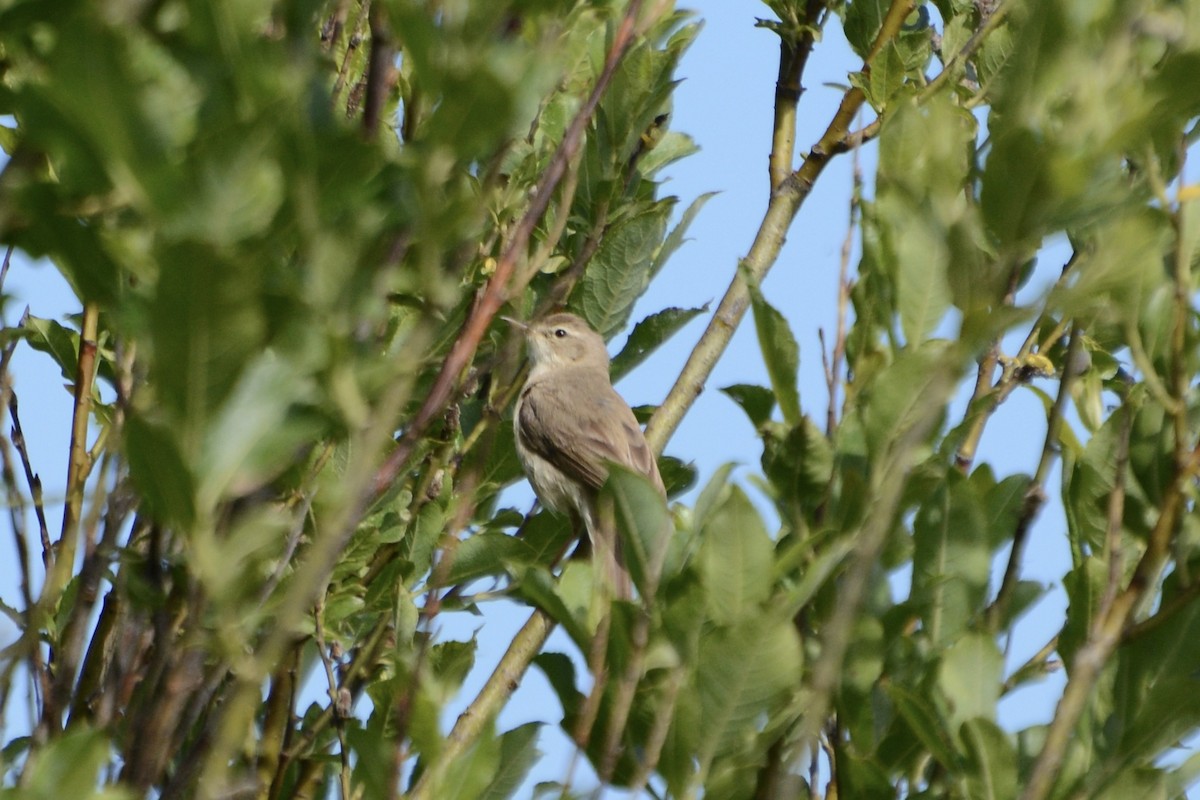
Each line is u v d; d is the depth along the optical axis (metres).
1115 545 5.18
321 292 3.76
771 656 4.73
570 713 5.35
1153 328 5.40
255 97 3.55
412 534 8.60
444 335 7.98
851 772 5.57
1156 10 4.27
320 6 4.21
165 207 3.39
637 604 4.93
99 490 6.05
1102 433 6.04
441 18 4.28
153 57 3.59
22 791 3.87
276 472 4.18
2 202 4.09
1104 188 4.18
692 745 4.80
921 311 5.09
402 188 3.99
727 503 4.88
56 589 6.09
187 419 3.60
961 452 7.37
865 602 5.74
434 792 4.79
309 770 7.97
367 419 4.41
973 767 5.24
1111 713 5.48
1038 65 4.10
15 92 3.95
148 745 4.69
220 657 4.72
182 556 5.16
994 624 5.95
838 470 5.45
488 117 3.79
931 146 5.00
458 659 5.72
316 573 3.89
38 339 8.35
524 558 8.77
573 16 5.90
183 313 3.43
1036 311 4.16
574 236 9.65
